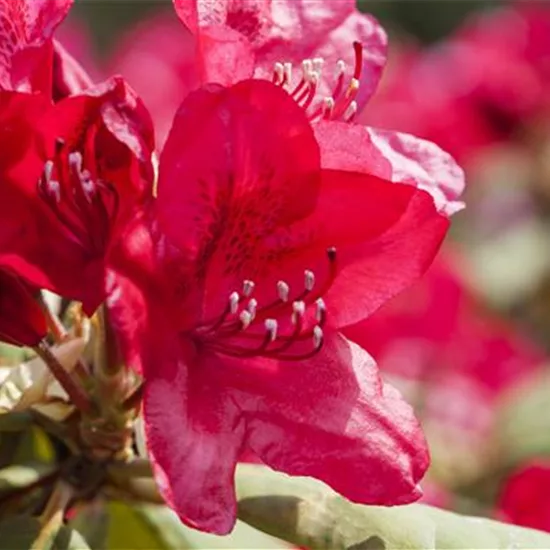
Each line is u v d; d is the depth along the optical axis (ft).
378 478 1.26
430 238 1.27
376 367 1.29
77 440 1.35
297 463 1.26
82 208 1.23
